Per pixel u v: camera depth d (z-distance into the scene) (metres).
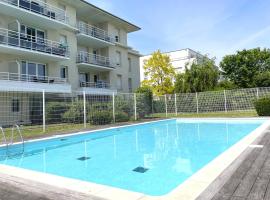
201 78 28.20
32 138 10.34
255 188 3.81
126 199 3.59
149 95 22.92
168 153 8.24
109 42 28.73
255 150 6.46
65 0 23.91
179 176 5.65
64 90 21.72
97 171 6.30
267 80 32.94
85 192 3.94
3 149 8.62
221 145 9.35
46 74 22.45
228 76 41.12
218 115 20.20
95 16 28.28
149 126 16.66
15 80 18.20
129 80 34.66
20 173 5.21
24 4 19.20
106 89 27.50
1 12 19.00
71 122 15.48
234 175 4.46
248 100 20.45
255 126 14.54
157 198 3.59
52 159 7.84
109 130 13.63
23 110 16.91
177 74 30.72
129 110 19.33
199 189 3.84
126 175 5.84
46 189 4.16
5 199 3.84
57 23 21.80
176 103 23.05
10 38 18.11
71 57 24.58
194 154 7.94
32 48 19.56
